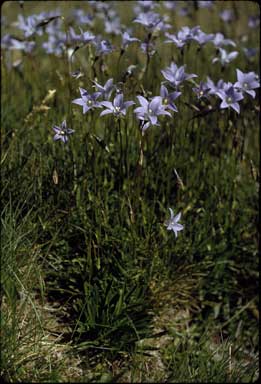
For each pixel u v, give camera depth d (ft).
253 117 3.53
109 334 2.89
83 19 3.51
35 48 3.94
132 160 3.28
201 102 3.12
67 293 3.04
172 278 3.17
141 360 2.87
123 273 2.96
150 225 3.03
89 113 3.31
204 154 3.41
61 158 3.19
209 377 2.78
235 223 3.40
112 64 3.50
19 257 2.94
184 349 2.98
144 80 3.46
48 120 3.38
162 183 3.22
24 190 3.05
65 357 2.78
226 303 3.30
